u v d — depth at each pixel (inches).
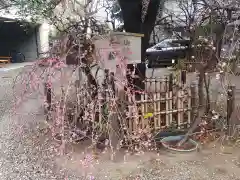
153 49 479.5
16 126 177.6
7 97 269.1
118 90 131.6
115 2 266.5
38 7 249.8
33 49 732.7
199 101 155.8
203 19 181.3
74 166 125.0
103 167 123.3
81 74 142.6
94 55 133.6
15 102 172.2
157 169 121.8
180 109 153.4
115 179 113.7
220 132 156.3
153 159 130.8
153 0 190.7
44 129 168.6
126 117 131.5
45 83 135.9
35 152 141.5
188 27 298.2
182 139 143.8
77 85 140.0
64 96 131.0
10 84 337.4
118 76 131.5
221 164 126.3
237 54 153.0
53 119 140.3
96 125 135.6
